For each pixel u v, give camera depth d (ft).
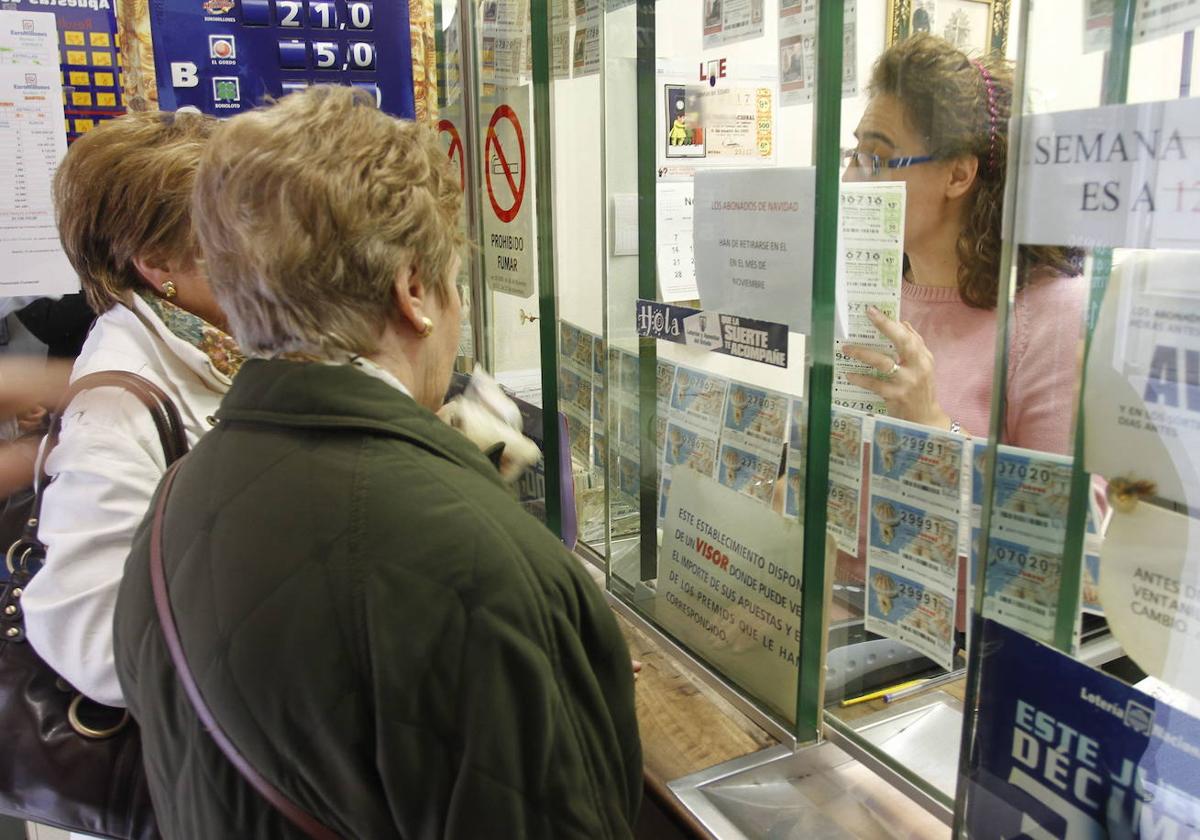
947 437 3.11
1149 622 1.93
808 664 3.50
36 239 5.96
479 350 6.36
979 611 2.31
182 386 4.32
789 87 3.34
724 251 3.62
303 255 2.49
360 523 2.39
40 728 4.00
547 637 2.46
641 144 4.20
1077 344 2.00
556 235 4.90
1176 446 1.82
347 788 2.36
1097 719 2.05
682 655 4.21
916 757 3.30
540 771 2.39
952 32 3.77
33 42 5.88
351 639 2.32
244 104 6.43
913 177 3.62
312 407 2.57
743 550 3.78
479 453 2.79
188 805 2.63
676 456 4.27
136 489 3.88
